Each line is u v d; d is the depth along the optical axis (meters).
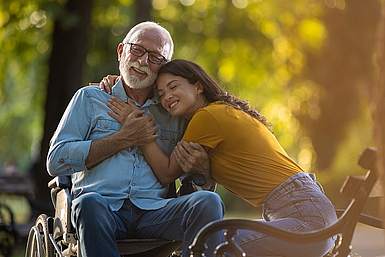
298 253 7.99
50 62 21.44
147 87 8.99
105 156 8.77
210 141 8.41
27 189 17.55
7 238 15.91
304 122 38.44
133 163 8.87
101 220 8.30
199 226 8.24
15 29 25.66
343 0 34.56
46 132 21.31
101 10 26.81
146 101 9.06
